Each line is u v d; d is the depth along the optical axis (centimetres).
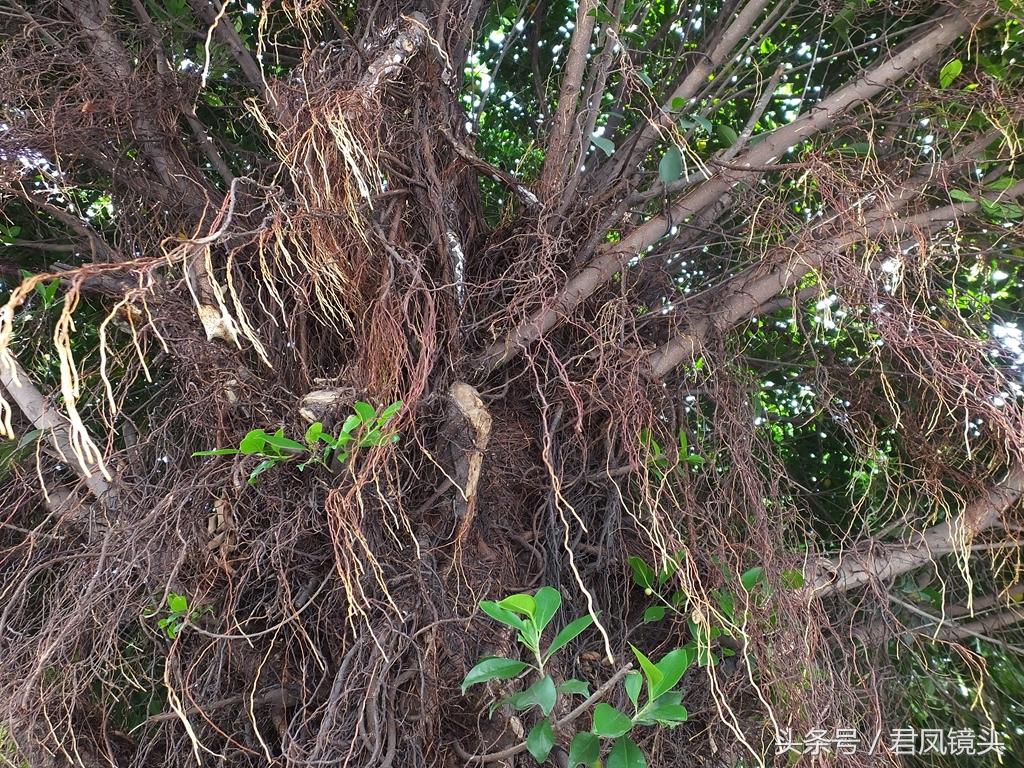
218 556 114
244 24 174
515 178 138
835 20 156
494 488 136
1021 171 154
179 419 132
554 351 141
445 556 125
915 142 147
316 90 117
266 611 113
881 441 162
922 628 148
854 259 127
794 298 135
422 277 127
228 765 118
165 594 102
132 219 147
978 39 142
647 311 145
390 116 129
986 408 118
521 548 138
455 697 119
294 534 111
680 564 121
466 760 116
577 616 134
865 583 139
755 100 179
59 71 141
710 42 171
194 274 113
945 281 144
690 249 153
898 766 122
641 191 154
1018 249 163
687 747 128
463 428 125
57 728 106
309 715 109
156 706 127
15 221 163
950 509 150
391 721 108
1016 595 153
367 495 114
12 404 135
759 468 146
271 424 121
